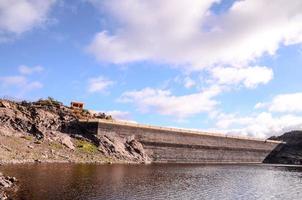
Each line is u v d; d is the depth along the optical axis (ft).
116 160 406.41
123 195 192.34
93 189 200.64
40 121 414.00
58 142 388.37
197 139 566.77
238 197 219.61
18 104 426.92
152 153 492.13
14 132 373.40
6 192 169.27
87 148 403.34
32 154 326.24
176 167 410.31
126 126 467.52
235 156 637.71
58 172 254.47
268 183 301.43
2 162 277.03
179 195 209.67
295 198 226.58
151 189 221.46
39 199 161.89
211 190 238.68
